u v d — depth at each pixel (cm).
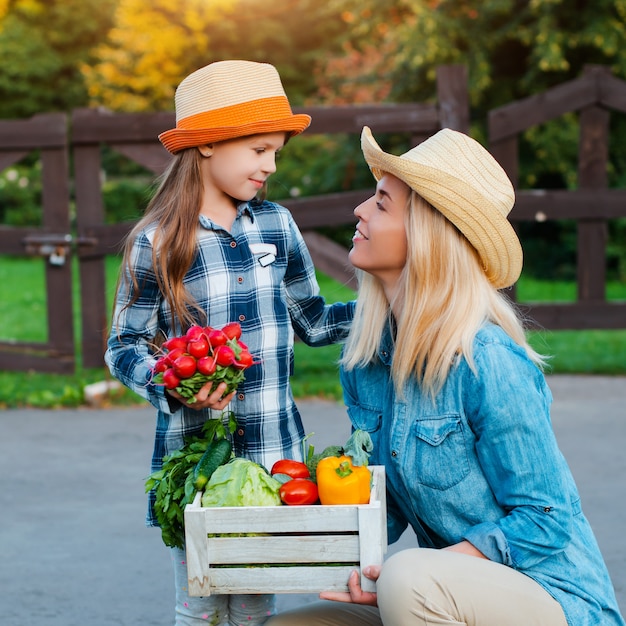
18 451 613
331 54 2184
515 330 245
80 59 2505
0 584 404
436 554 227
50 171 818
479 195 231
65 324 831
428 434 239
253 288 278
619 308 826
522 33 1570
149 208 283
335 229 1877
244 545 223
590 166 828
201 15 2159
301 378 815
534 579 232
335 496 225
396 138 1756
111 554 438
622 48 1570
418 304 237
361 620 247
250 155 273
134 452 608
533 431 230
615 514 468
